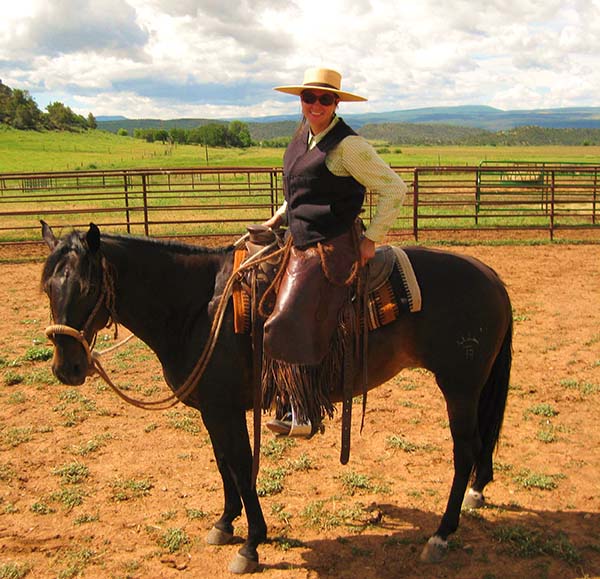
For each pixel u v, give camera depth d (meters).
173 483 4.08
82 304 2.85
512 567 3.21
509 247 13.34
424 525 3.60
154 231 15.31
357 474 4.14
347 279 2.95
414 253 3.42
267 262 3.10
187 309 3.19
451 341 3.27
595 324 7.66
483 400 3.62
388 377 3.42
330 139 2.82
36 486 4.04
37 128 128.62
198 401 3.22
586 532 3.48
